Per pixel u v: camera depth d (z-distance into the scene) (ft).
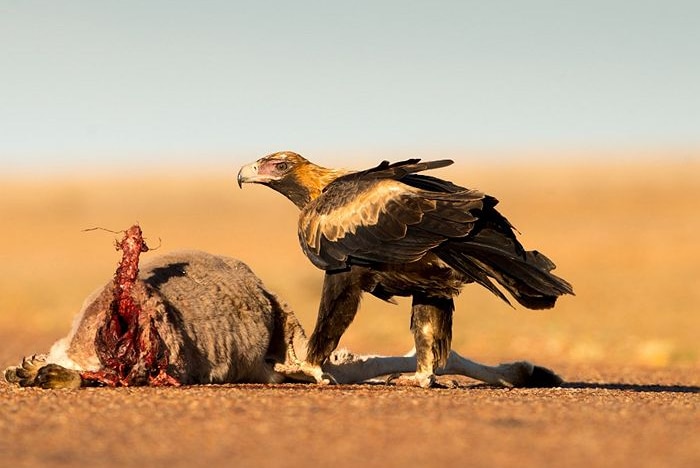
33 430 55.98
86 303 79.30
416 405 63.77
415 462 47.75
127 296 75.82
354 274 80.79
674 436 54.08
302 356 85.71
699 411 63.36
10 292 240.73
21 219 536.42
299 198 86.48
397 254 76.13
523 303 78.74
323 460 48.26
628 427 56.59
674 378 107.45
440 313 81.35
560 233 403.13
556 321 183.83
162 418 59.11
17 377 76.79
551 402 66.85
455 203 75.56
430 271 79.05
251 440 52.75
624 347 146.92
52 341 153.79
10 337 162.09
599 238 379.76
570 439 52.90
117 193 629.92
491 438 53.06
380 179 78.28
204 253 85.30
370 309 203.10
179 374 76.89
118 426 56.85
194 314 78.95
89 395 69.36
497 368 91.81
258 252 375.25
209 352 78.95
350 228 77.71
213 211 556.92
